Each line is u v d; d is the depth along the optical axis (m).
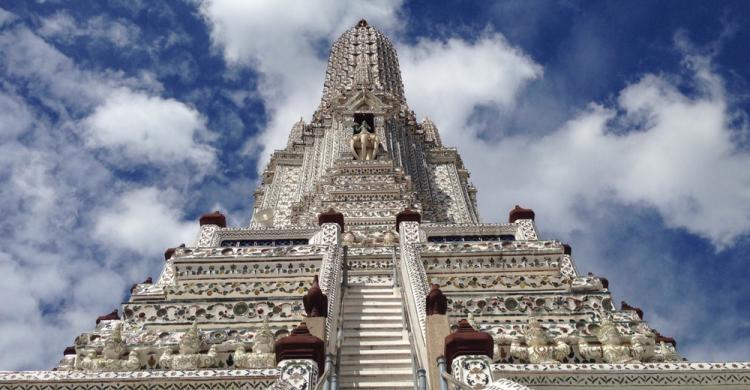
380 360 12.74
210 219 19.09
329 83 47.50
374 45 49.50
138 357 11.88
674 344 12.73
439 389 9.95
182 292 14.99
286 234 18.69
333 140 34.97
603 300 14.03
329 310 12.69
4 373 10.54
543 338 12.05
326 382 9.49
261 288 15.02
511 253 16.47
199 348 11.99
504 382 7.91
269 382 10.19
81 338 12.65
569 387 10.20
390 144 33.69
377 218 23.28
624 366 10.52
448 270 16.25
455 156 39.59
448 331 11.20
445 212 33.16
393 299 15.53
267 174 39.59
